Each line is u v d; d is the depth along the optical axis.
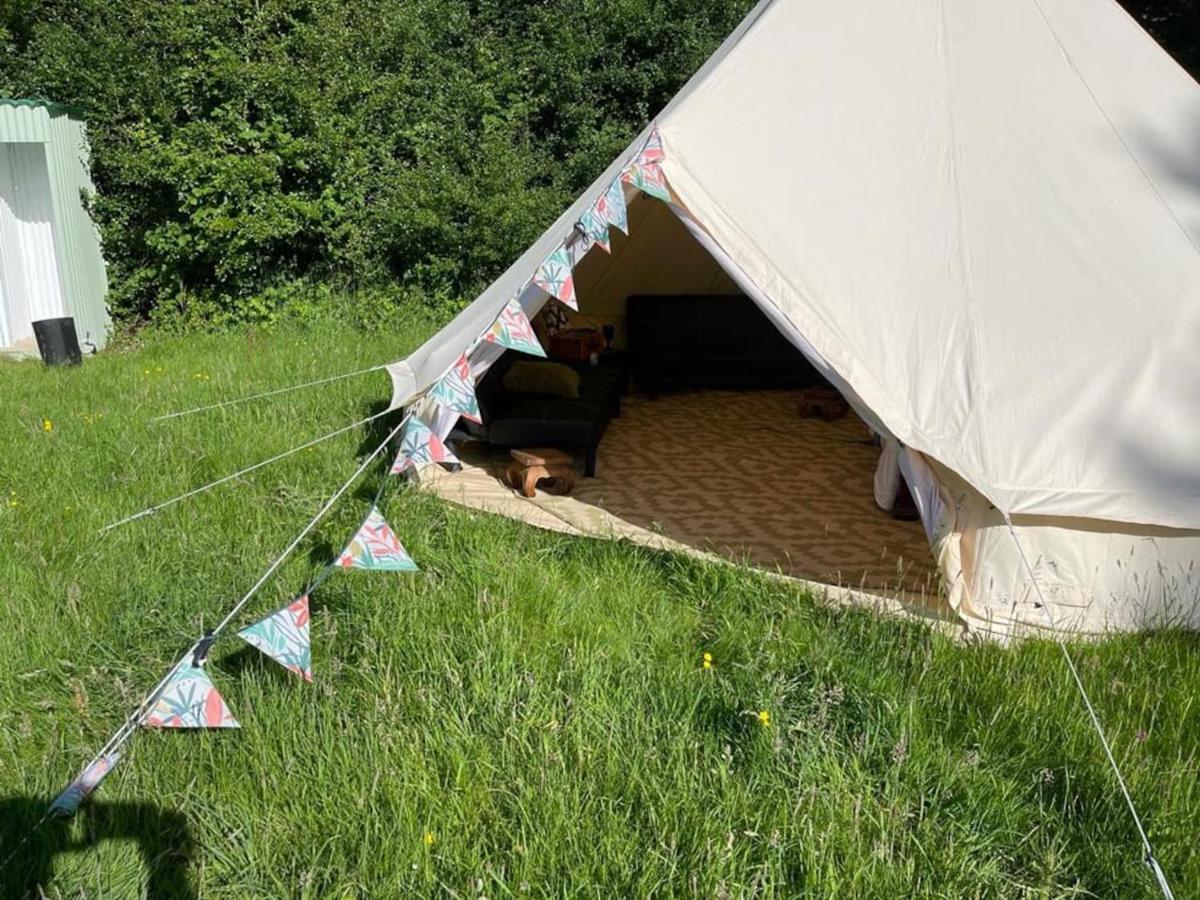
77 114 12.07
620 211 5.04
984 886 3.08
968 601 4.80
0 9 13.49
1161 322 5.00
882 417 4.81
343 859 3.05
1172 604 4.75
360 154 12.86
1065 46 5.80
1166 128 5.62
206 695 3.31
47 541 5.23
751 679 4.07
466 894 2.93
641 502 6.58
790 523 6.23
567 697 3.84
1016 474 4.70
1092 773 3.57
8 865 2.99
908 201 5.30
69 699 3.96
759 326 10.00
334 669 4.07
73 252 11.52
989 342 4.96
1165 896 2.96
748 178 5.27
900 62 5.72
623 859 3.07
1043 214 5.25
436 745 3.56
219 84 12.23
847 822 3.23
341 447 6.94
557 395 7.57
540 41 15.36
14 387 8.92
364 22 13.73
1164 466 4.73
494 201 12.62
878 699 3.94
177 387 8.80
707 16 15.41
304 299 12.67
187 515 5.66
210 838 3.17
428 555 5.15
